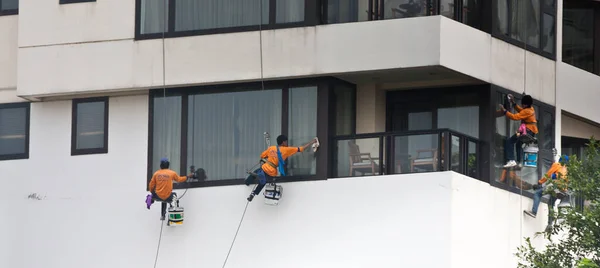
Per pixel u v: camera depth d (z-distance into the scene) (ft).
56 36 220.64
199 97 215.10
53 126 223.10
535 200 216.13
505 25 216.74
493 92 213.25
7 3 228.22
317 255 206.49
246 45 211.82
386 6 208.33
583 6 243.40
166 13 215.92
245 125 212.64
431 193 202.69
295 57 209.26
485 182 210.18
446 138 204.23
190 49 214.07
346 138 208.74
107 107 220.64
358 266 204.54
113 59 217.36
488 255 208.33
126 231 217.15
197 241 212.64
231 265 210.59
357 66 206.80
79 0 220.23
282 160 206.69
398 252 203.10
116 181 218.79
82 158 220.84
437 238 201.57
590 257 203.21
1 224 223.30
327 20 209.77
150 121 216.74
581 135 235.81
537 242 218.18
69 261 219.41
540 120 222.89
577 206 207.92
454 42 206.69
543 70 224.12
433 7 206.69
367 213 205.16
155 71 215.31
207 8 214.28
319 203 207.51
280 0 211.00
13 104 225.35
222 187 212.64
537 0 223.71
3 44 227.20
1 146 225.15
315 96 209.56
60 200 221.25
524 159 215.92
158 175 210.18
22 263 221.66
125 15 217.77
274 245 208.74
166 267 214.07
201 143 214.28
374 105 214.90
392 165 206.18
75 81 218.79
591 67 242.37
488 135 212.02
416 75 210.18
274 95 211.82
